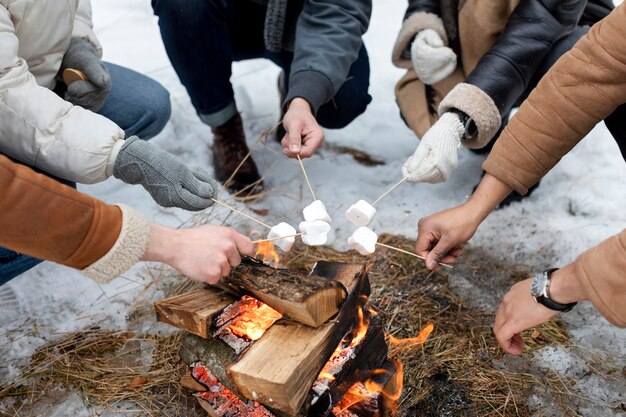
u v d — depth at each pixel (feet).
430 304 7.28
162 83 10.93
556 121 5.47
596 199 8.55
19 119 5.44
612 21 5.12
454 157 6.56
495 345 6.75
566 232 8.08
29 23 5.89
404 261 7.82
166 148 9.68
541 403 6.18
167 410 6.18
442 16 8.04
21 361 6.60
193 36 7.87
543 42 7.02
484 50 7.75
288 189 9.01
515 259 7.84
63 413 6.15
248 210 8.65
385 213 8.59
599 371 6.47
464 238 5.95
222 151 8.96
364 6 8.00
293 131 6.84
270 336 4.77
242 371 4.48
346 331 4.96
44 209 4.10
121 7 12.70
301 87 7.27
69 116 5.56
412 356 6.58
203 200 5.72
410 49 8.25
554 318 7.03
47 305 7.21
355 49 7.86
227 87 8.59
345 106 8.61
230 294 5.22
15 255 6.18
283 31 8.20
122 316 7.14
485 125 6.79
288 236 5.46
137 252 4.45
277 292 4.66
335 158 9.63
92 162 5.52
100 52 7.46
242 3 8.52
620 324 4.33
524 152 5.68
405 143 9.91
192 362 5.33
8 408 6.18
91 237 4.25
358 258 7.92
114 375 6.51
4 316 7.07
